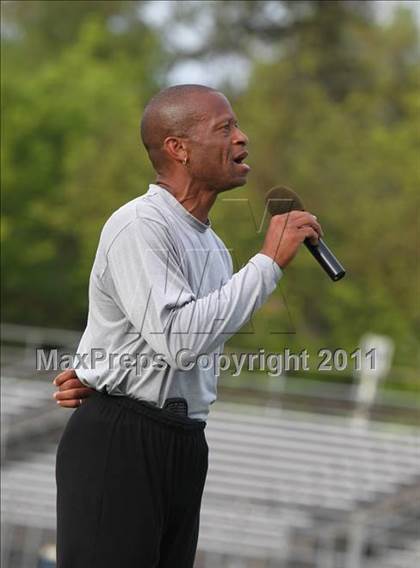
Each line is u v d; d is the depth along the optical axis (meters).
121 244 9.01
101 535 9.20
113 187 51.97
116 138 53.69
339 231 50.41
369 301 50.16
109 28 68.81
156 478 9.20
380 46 56.19
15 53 65.31
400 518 34.09
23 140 56.12
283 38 63.72
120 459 9.18
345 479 35.38
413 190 49.53
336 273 9.18
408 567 33.16
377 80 54.88
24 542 34.09
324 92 55.03
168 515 9.41
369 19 61.56
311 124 51.84
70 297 56.59
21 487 34.56
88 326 9.44
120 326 9.16
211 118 9.11
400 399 43.28
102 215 51.69
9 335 55.94
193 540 9.69
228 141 9.13
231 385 41.09
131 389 9.20
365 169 50.28
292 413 37.88
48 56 67.50
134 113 55.81
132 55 66.00
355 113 52.78
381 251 49.88
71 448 9.34
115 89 57.53
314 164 50.84
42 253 55.00
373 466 35.69
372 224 49.72
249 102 52.69
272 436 36.47
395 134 50.00
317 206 50.53
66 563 9.31
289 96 52.81
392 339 50.03
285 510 34.09
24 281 56.06
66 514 9.33
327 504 34.34
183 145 9.13
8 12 67.81
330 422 37.59
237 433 36.59
